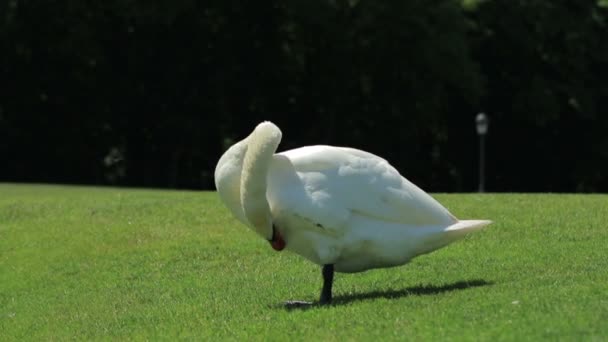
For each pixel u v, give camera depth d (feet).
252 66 127.44
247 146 28.53
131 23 119.75
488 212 45.57
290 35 127.65
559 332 23.07
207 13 123.03
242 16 124.98
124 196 57.41
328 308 28.27
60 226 48.96
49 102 120.98
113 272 40.34
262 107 130.93
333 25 122.01
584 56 136.77
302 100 132.77
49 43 116.06
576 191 144.77
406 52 124.88
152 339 28.32
